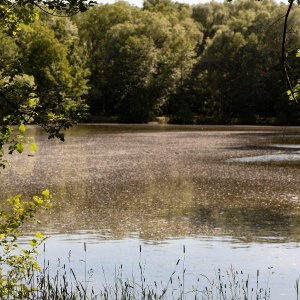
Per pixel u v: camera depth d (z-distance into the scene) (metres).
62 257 15.69
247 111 112.12
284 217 22.22
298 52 8.59
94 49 133.00
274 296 11.91
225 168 39.50
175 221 21.58
